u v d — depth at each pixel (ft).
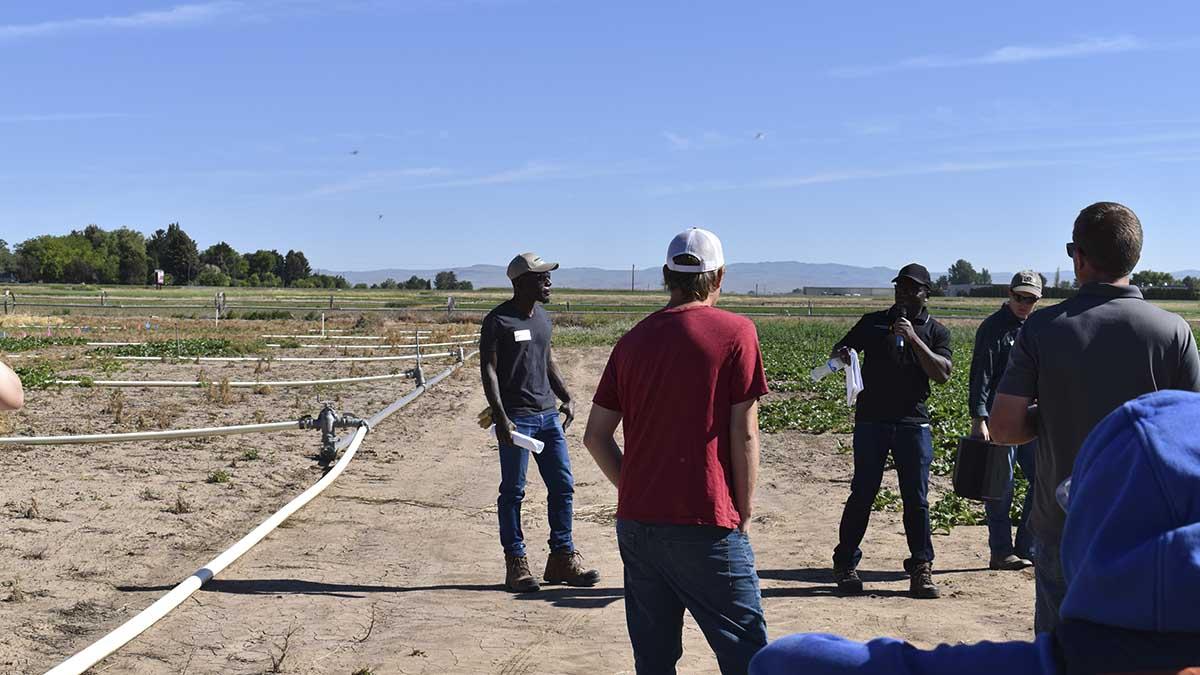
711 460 12.57
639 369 12.85
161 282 374.22
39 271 577.84
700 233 13.28
